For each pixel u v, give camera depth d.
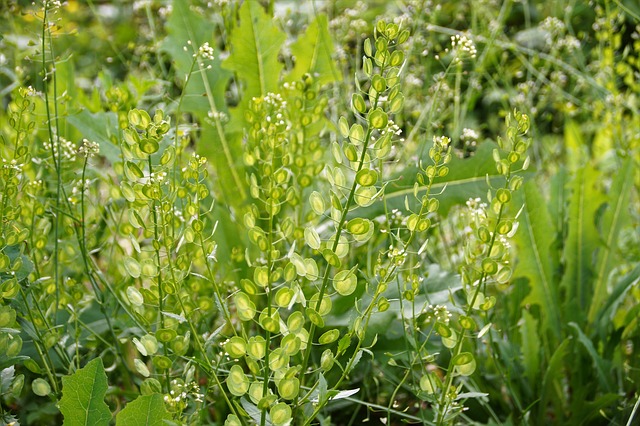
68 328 0.96
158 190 0.76
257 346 0.74
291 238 0.99
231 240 1.03
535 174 1.02
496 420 0.95
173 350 0.80
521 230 1.03
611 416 1.00
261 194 0.98
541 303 1.04
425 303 0.89
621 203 1.09
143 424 0.76
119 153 1.01
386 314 0.94
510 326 1.06
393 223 1.03
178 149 0.95
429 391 0.82
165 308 0.88
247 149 0.94
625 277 1.05
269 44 1.09
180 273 0.79
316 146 0.98
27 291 0.84
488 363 1.03
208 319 0.98
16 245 0.83
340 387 0.98
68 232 0.95
